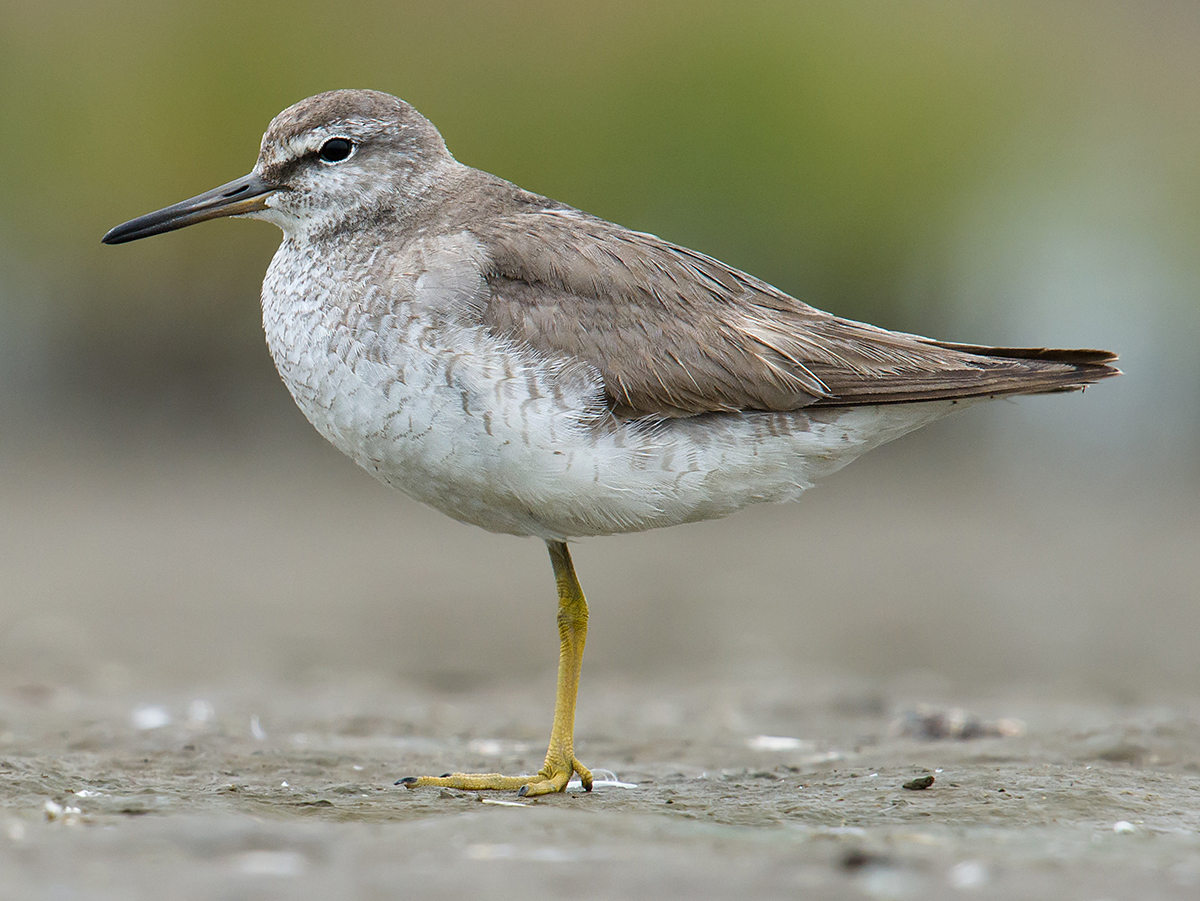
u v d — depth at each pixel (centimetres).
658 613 1733
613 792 817
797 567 2038
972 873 589
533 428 816
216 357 2706
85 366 2714
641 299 860
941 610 1758
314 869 583
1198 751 911
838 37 2730
